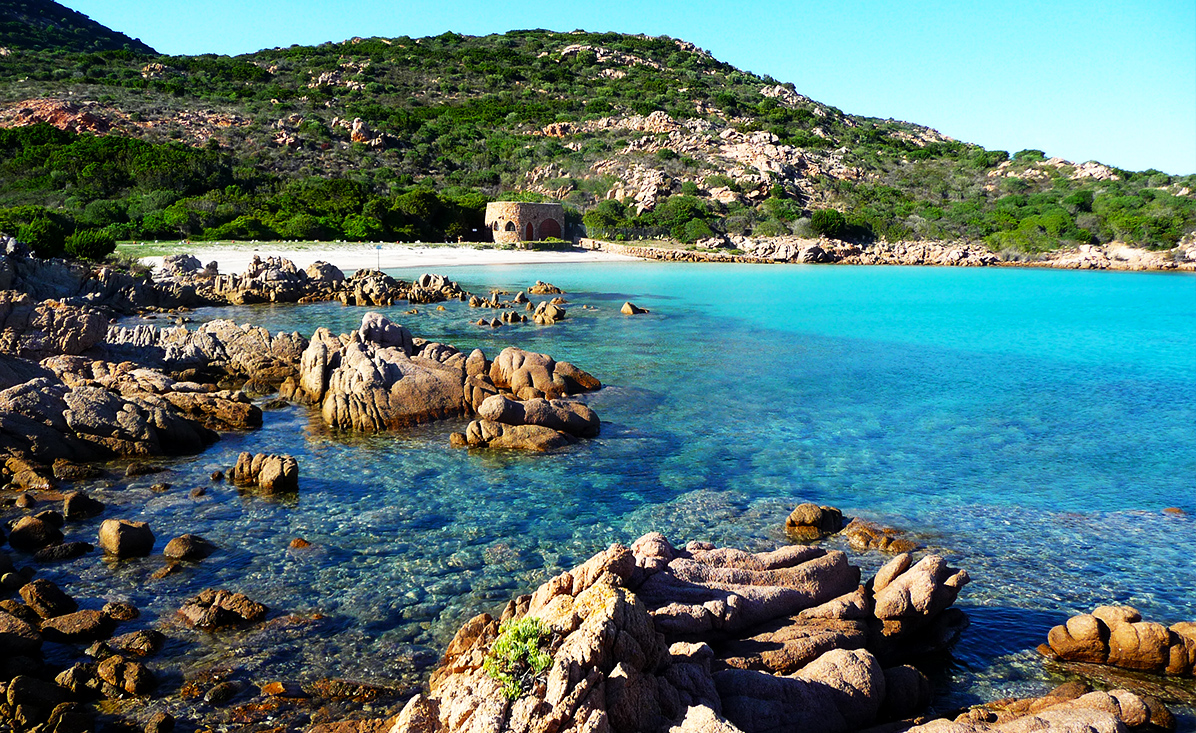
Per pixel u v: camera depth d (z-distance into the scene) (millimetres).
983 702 11078
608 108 184875
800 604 12016
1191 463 22516
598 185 139500
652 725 8539
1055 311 60562
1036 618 13477
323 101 179375
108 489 19344
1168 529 17531
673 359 37969
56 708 10117
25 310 31766
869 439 24750
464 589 14352
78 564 15117
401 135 163500
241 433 24531
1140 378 34875
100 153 117312
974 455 23219
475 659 9508
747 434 25062
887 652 12031
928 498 19500
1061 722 9031
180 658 11891
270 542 16328
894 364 37656
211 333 33031
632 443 23844
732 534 17016
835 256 117500
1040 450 23766
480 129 172375
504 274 85688
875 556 15945
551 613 9812
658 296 68375
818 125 192875
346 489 19594
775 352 40469
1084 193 134875
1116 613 12195
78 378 26547
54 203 104625
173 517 17625
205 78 192750
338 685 11180
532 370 29141
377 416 25094
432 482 20172
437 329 46594
